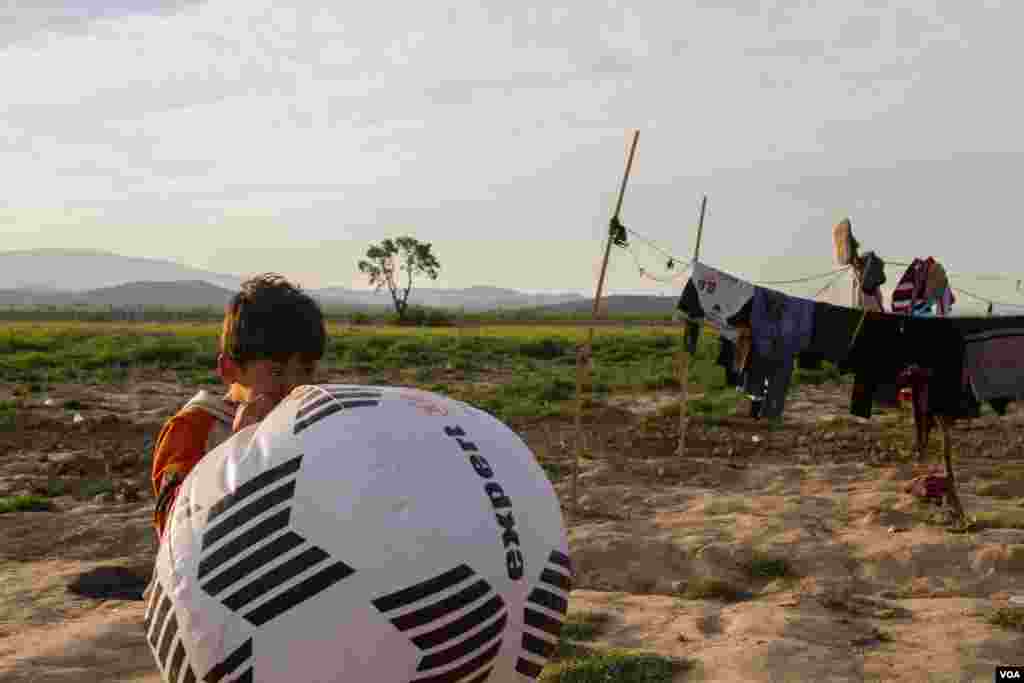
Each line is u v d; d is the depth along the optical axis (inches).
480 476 86.0
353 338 1519.4
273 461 82.6
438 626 80.5
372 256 4913.9
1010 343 313.7
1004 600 246.4
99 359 1056.8
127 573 274.5
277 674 79.1
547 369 1114.1
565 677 188.4
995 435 537.0
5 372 915.4
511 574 84.8
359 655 79.0
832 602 243.9
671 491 378.6
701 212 363.3
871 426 575.8
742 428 567.5
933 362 316.2
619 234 341.1
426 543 80.6
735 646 208.7
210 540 81.6
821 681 189.3
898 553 280.4
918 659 201.5
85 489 391.5
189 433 100.5
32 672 193.9
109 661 202.8
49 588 259.6
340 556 79.3
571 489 368.8
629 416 624.4
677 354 1302.9
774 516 329.4
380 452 82.9
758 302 335.0
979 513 330.0
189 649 81.2
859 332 324.2
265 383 102.0
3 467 443.2
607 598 251.6
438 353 1278.3
